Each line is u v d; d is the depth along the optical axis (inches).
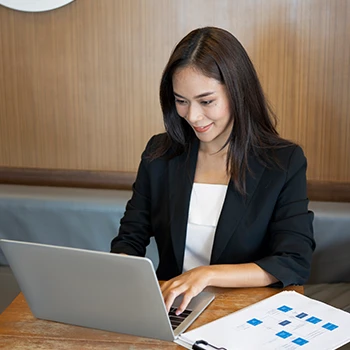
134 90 89.2
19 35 90.0
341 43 83.2
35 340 45.7
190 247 61.3
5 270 90.7
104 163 92.7
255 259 59.8
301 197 59.0
